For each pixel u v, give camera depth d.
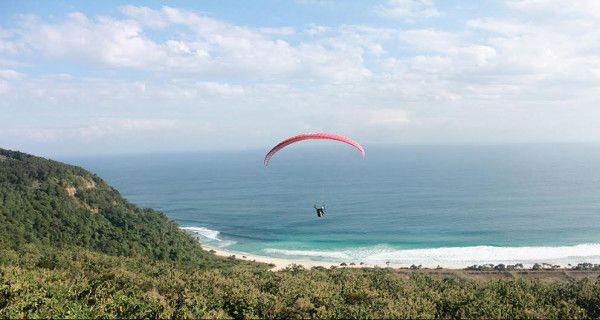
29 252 59.72
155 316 32.38
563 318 33.31
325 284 43.34
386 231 134.88
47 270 45.38
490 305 34.50
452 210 169.25
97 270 48.66
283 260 101.62
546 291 40.62
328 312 32.72
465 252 106.00
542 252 103.50
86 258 56.62
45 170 93.44
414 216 159.00
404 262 98.25
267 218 164.12
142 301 33.91
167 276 46.12
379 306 34.81
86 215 84.44
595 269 80.31
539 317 32.44
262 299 35.00
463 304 35.50
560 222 140.00
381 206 183.62
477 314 33.50
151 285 41.09
